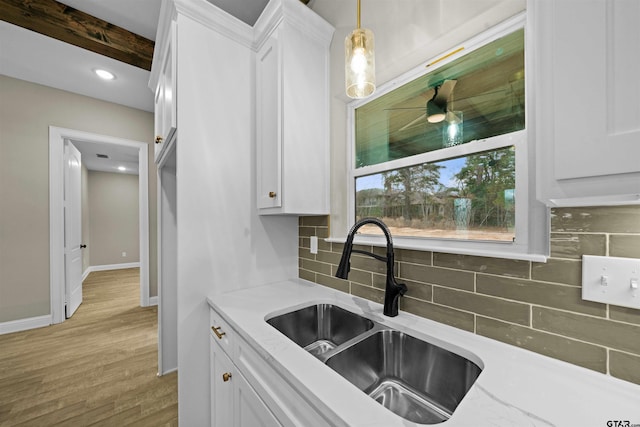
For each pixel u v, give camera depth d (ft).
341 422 1.71
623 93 1.47
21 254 8.76
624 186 1.48
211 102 4.41
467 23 3.03
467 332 2.94
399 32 3.67
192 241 4.24
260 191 4.72
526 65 2.64
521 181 2.84
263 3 5.91
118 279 16.21
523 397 1.92
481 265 2.84
